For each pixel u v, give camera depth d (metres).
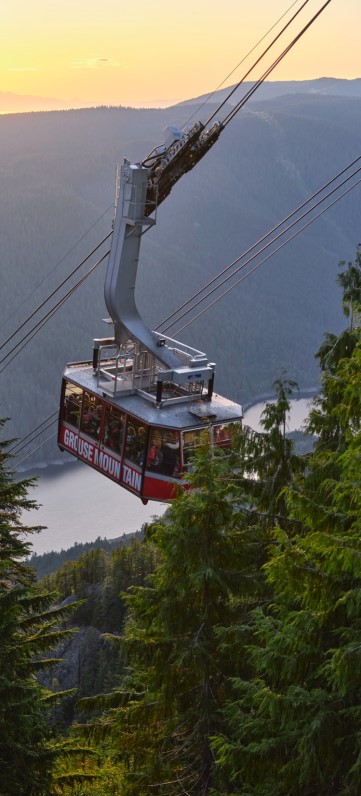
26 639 22.95
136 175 27.69
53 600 23.28
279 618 14.44
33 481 26.03
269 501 19.72
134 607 17.95
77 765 24.80
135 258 28.66
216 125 27.16
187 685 17.83
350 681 11.76
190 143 27.33
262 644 16.52
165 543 17.14
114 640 18.11
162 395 28.39
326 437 20.28
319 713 12.23
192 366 27.62
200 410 26.88
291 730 13.01
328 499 18.09
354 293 22.17
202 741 17.36
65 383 30.03
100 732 18.95
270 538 19.11
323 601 12.94
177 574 17.45
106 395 28.06
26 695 21.08
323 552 12.34
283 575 13.13
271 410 20.17
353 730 12.50
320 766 12.64
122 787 19.58
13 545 25.16
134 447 27.23
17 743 21.11
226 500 17.17
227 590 17.20
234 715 14.07
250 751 12.99
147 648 17.70
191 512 17.06
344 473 13.96
